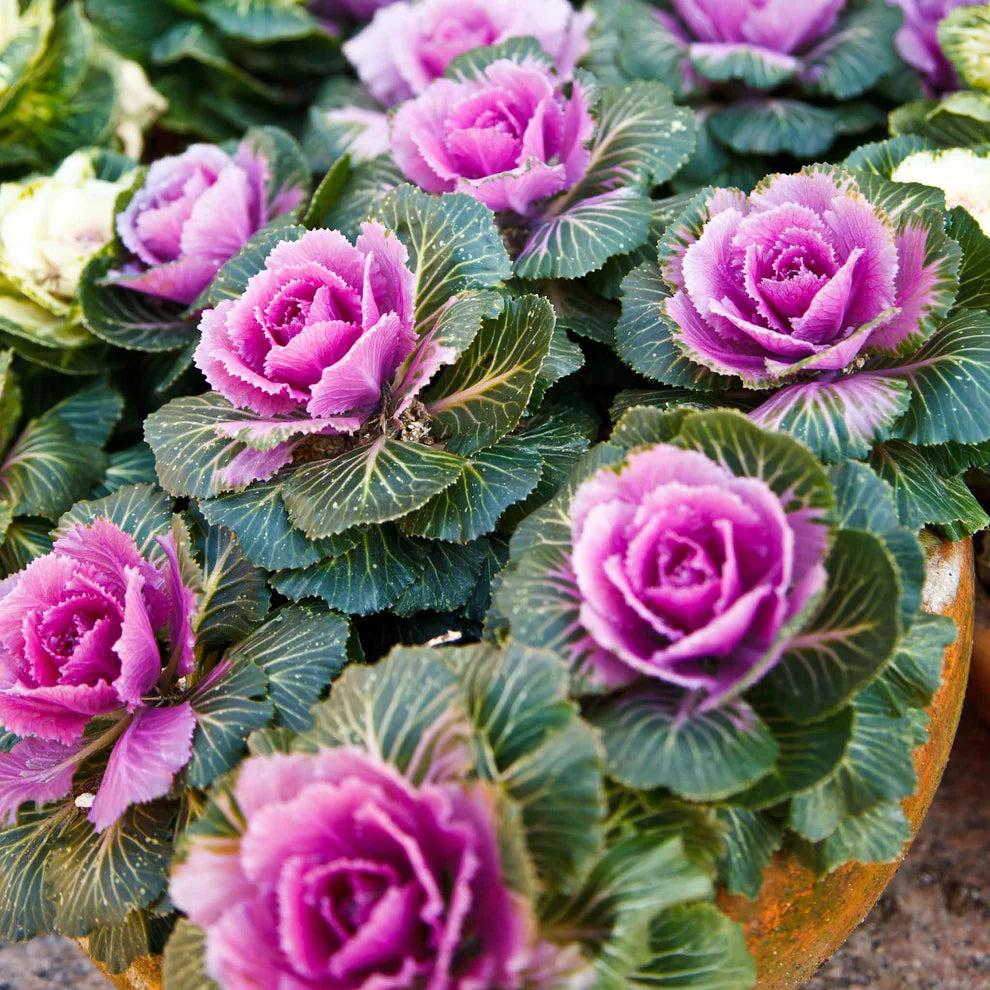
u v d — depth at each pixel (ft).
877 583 2.27
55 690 2.51
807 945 2.55
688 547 2.32
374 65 3.53
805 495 2.33
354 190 3.23
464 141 2.99
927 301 2.62
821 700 2.30
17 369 3.45
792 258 2.66
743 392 2.79
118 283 3.21
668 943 2.33
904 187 2.77
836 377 2.71
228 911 2.22
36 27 3.52
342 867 2.16
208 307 3.12
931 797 2.69
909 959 3.22
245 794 2.25
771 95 3.51
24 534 3.15
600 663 2.35
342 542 2.71
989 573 3.20
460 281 2.78
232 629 2.74
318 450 2.80
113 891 2.51
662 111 3.08
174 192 3.28
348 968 2.14
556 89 3.11
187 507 2.96
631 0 3.52
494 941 2.14
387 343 2.68
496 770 2.27
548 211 3.11
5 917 2.63
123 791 2.48
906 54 3.46
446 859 2.19
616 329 2.85
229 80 3.91
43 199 3.32
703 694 2.33
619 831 2.35
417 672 2.30
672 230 2.79
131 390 3.48
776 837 2.43
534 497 2.79
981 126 3.30
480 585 2.81
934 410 2.64
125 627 2.51
